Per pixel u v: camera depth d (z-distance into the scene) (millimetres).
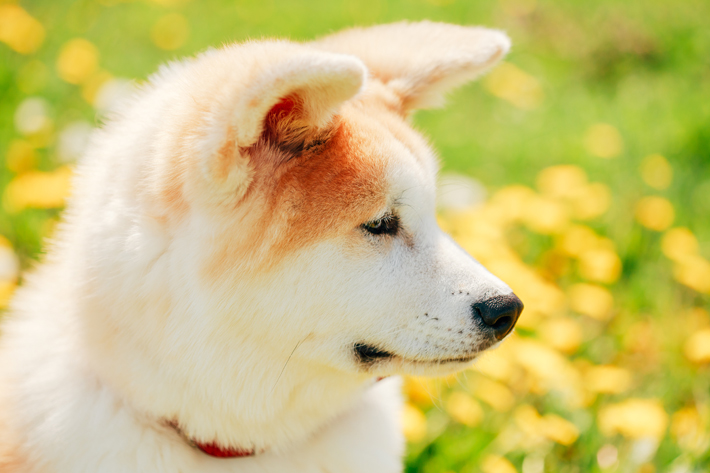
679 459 2902
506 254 3607
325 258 2076
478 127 5340
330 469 2402
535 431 2846
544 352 3061
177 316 2068
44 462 2133
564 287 3926
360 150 2135
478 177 4758
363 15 6547
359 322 2146
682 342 3574
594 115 5594
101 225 2174
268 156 2008
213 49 2496
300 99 1945
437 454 2945
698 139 5160
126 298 2092
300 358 2172
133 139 2219
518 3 7316
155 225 2074
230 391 2141
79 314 2184
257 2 6605
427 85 2689
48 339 2311
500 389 3043
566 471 2936
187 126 1979
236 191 1947
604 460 2967
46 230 3713
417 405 3152
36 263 3100
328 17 6438
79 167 2447
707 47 6547
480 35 2719
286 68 1748
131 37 5668
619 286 3973
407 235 2244
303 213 2051
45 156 4227
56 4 5781
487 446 2965
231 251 2008
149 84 2504
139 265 2076
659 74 6352
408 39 2830
